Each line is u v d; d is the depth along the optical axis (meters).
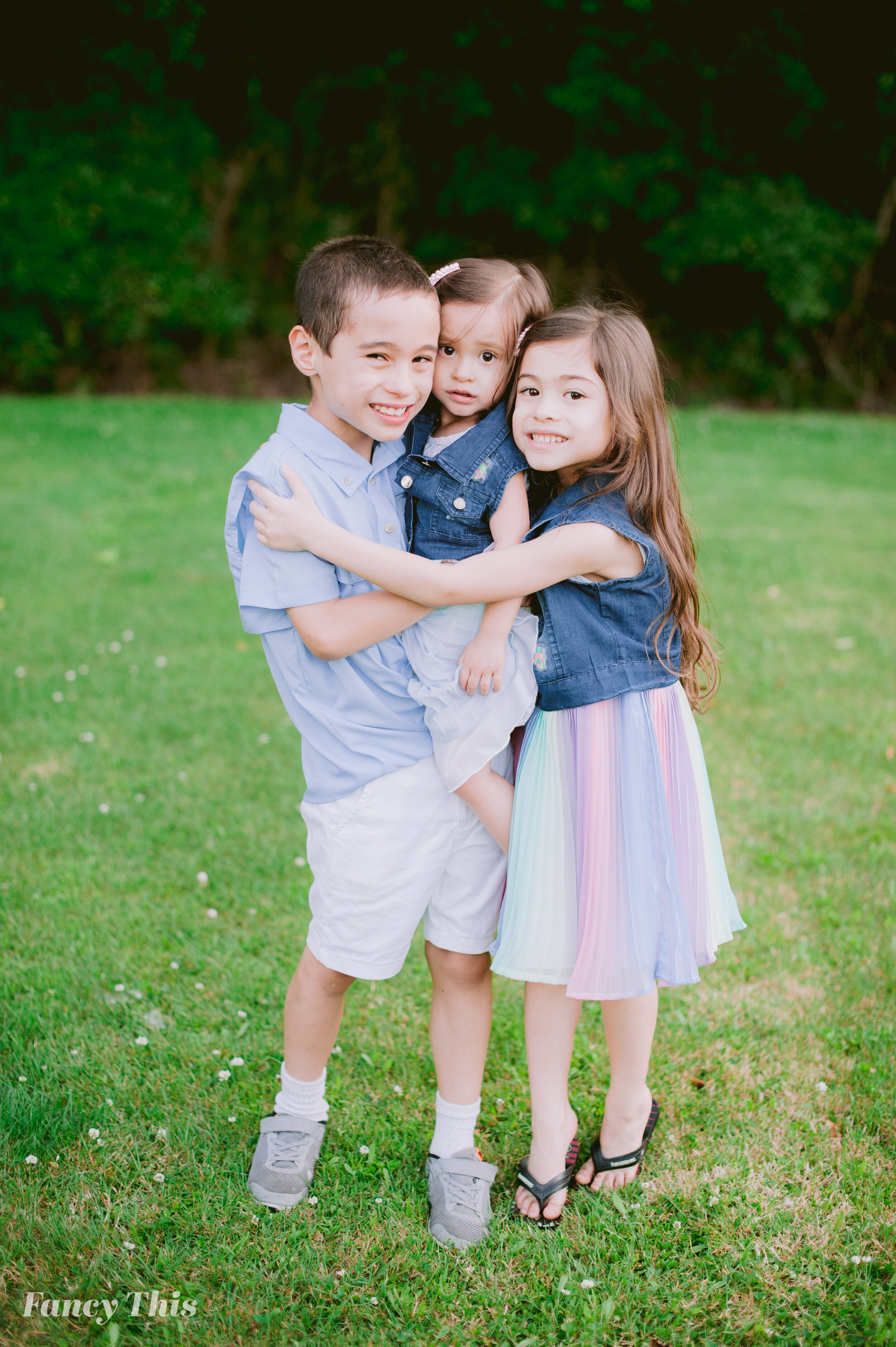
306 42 13.23
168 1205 1.97
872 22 13.66
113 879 3.00
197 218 13.35
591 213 13.81
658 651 1.86
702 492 8.29
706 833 1.93
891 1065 2.35
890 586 5.89
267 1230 1.92
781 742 3.98
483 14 13.18
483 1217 1.94
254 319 13.92
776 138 14.38
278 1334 1.74
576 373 1.73
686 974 1.84
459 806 1.88
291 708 1.87
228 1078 2.28
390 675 1.83
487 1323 1.78
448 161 14.05
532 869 1.83
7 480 7.86
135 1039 2.40
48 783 3.54
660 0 13.26
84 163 12.56
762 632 5.11
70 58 12.33
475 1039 1.99
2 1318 1.75
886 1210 1.98
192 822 3.33
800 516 7.55
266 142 13.58
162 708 4.18
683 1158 2.12
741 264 14.36
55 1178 2.01
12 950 2.70
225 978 2.61
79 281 12.60
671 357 15.14
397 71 13.38
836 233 14.33
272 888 2.99
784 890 3.05
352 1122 2.19
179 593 5.58
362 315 1.64
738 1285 1.84
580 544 1.73
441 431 1.87
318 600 1.74
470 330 1.79
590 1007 2.57
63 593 5.49
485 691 1.77
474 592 1.70
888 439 11.61
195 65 12.70
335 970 1.89
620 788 1.81
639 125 13.66
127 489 7.72
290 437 1.78
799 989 2.63
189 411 11.59
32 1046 2.35
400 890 1.85
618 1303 1.80
